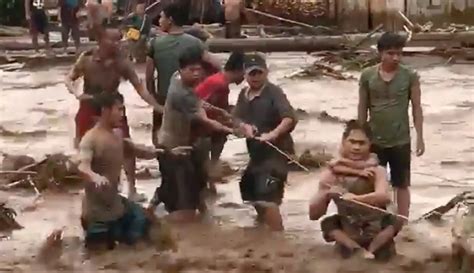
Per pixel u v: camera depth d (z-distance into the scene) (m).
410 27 64.75
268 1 73.06
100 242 19.22
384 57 20.45
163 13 24.30
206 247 19.50
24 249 19.66
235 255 19.06
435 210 21.47
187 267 18.48
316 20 73.31
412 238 20.03
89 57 22.28
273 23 73.19
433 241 19.88
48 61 58.25
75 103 41.78
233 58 22.61
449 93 44.62
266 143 20.97
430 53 58.38
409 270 18.17
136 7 55.47
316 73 50.62
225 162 27.02
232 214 22.17
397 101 20.45
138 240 19.31
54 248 19.30
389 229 18.55
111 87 22.39
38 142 32.28
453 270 18.23
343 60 54.06
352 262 18.47
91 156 19.06
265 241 20.08
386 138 20.53
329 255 18.98
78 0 61.03
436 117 37.50
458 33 60.03
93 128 19.44
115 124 19.27
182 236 20.23
